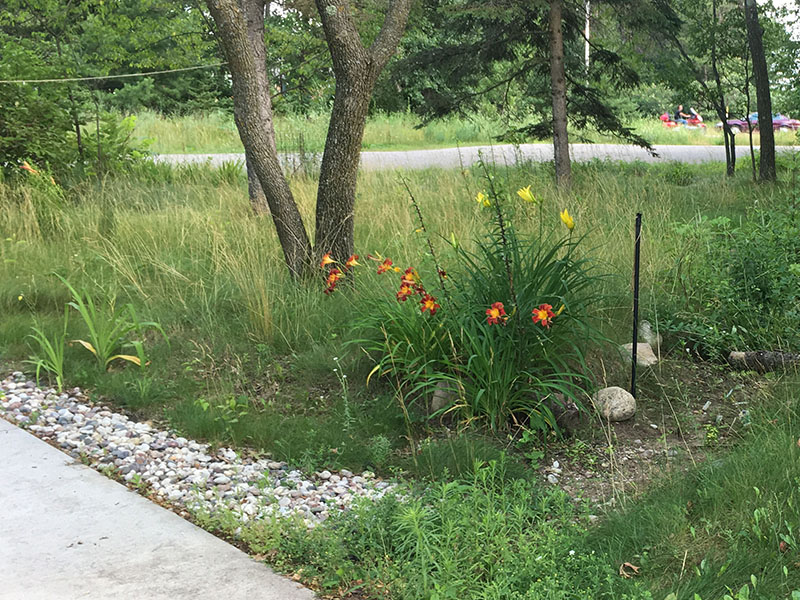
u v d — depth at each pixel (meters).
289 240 7.41
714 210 10.84
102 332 6.00
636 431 5.16
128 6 19.62
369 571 3.48
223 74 32.00
